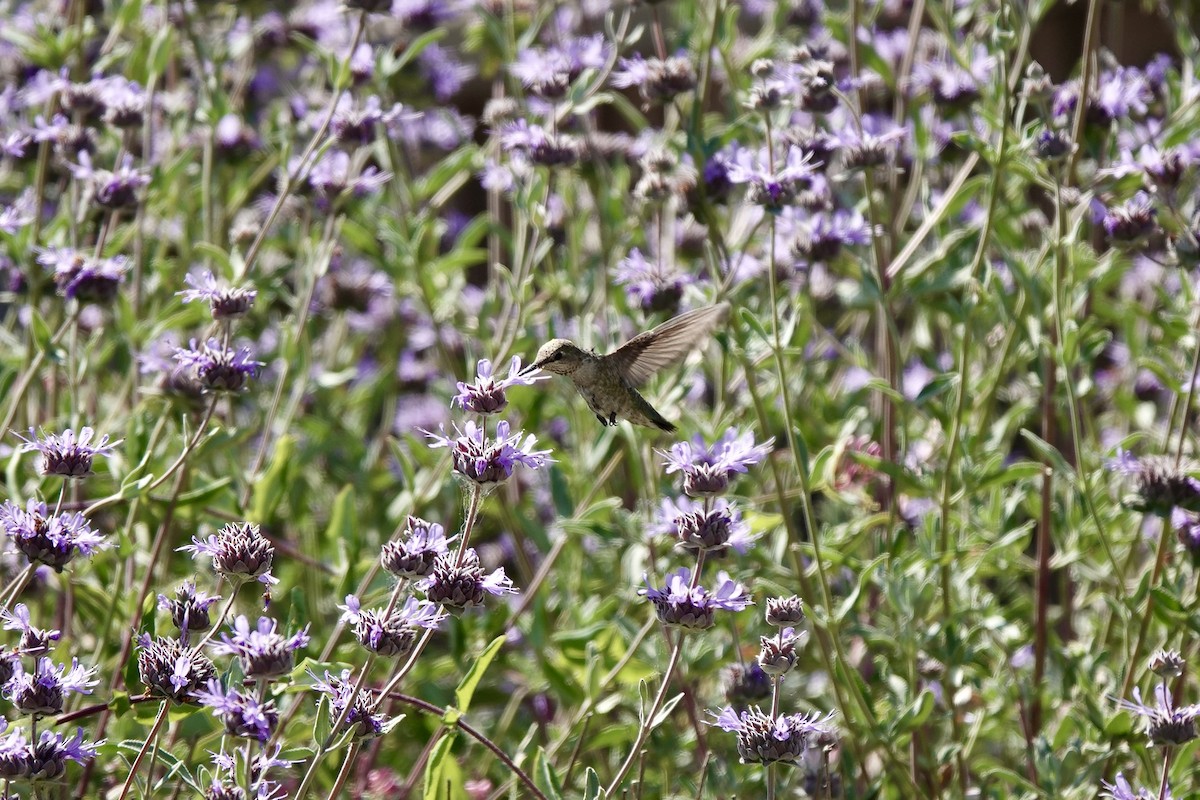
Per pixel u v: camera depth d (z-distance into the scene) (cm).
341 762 982
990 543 1066
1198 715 796
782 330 992
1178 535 967
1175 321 1030
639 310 1151
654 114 1781
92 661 976
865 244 1048
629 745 1063
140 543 1037
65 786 838
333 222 1155
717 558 912
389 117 1058
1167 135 1074
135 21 1352
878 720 973
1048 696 1026
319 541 1202
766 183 908
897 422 1228
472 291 1516
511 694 1190
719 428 1059
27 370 1067
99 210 1098
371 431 1547
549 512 1350
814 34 1484
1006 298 1053
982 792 985
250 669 636
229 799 650
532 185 1091
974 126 1175
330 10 1427
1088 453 1130
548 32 1434
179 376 976
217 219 1324
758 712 730
